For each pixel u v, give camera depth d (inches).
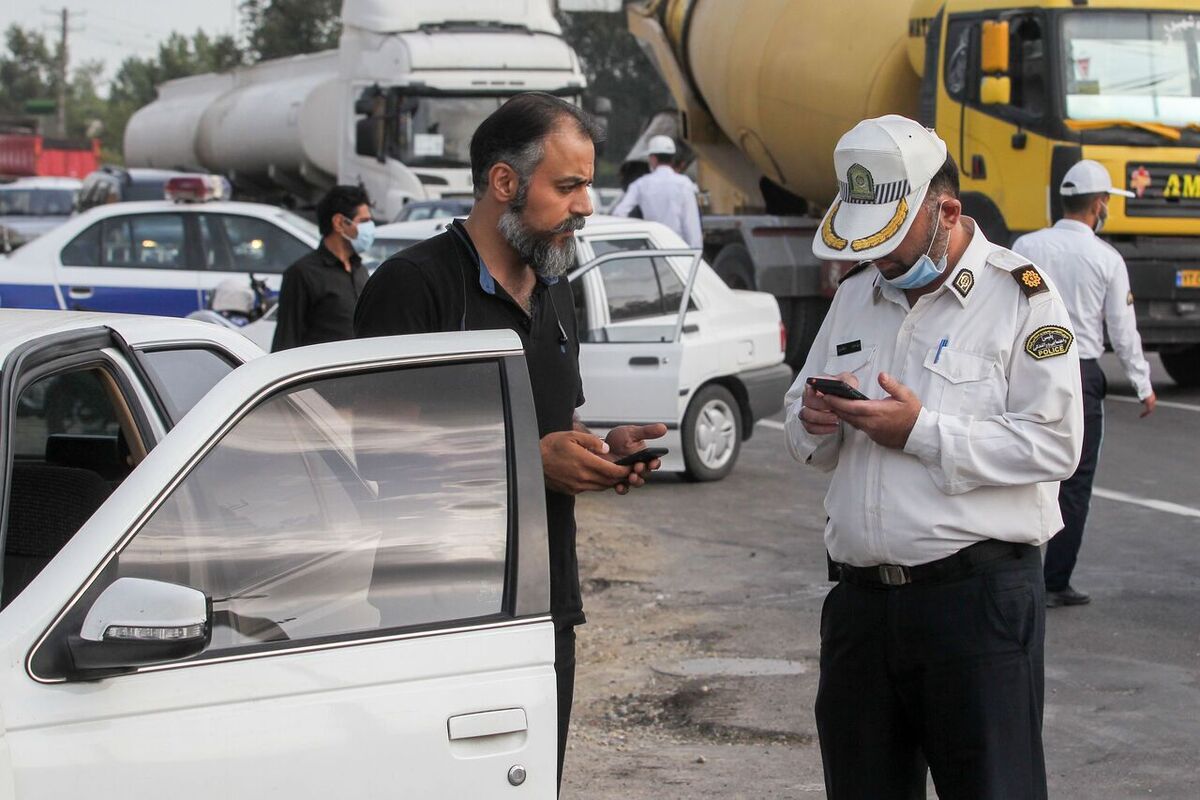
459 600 115.9
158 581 108.0
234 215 522.9
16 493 145.3
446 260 136.7
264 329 373.1
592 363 380.8
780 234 627.8
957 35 514.6
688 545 336.5
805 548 332.8
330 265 291.4
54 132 4360.2
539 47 810.8
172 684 106.8
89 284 506.6
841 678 141.5
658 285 393.4
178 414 153.3
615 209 560.7
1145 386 266.1
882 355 139.2
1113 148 485.1
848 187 132.0
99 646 103.0
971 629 133.0
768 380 414.3
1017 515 133.6
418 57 788.0
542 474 119.0
